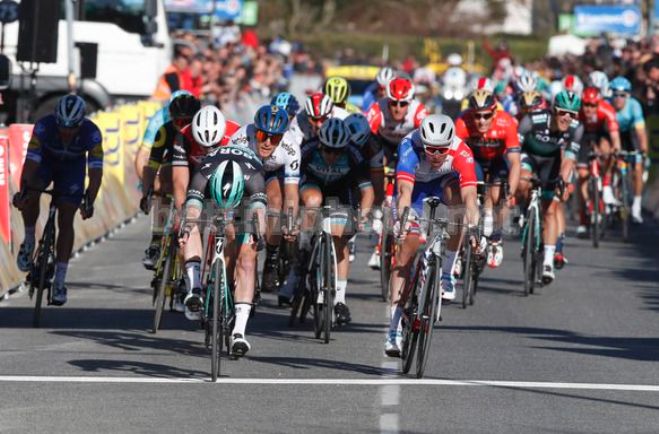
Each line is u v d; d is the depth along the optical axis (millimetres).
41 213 33344
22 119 47656
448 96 54375
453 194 23734
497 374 21953
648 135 53406
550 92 53781
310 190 26141
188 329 26281
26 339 24766
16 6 45000
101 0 59312
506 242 43844
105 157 42969
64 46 56438
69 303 29391
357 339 25406
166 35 64312
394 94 30766
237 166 21172
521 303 30562
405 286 22141
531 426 18266
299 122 27547
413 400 19828
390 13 194875
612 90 44094
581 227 43906
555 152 32656
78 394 19969
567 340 25562
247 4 134500
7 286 30109
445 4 197250
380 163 28531
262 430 17812
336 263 25875
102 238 40719
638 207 45344
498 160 30953
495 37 185500
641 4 112875
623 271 36281
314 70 124688
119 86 59719
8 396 19797
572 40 130625
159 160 26188
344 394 20188
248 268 22188
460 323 27547
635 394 20516
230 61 78000
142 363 22500
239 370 21969
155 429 17828
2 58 40125
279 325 27000
